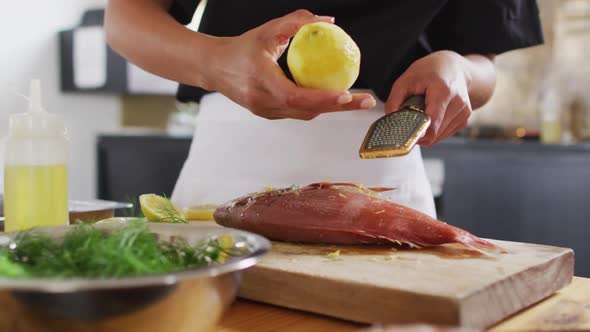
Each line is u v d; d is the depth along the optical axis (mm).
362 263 884
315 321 830
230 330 803
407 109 979
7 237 797
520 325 809
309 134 1217
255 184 1239
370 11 1209
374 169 1220
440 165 3023
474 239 945
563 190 2523
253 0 1229
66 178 1023
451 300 771
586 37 3357
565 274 910
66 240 785
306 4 1212
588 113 3418
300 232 976
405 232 945
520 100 3553
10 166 1003
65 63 2891
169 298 677
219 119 1267
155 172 2887
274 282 862
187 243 805
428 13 1203
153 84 2992
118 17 1172
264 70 947
